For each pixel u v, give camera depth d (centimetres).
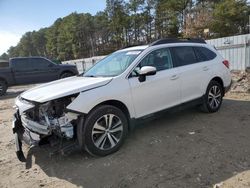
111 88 445
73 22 10050
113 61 541
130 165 407
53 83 506
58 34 11894
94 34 9681
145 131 539
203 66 598
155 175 374
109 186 359
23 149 502
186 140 483
